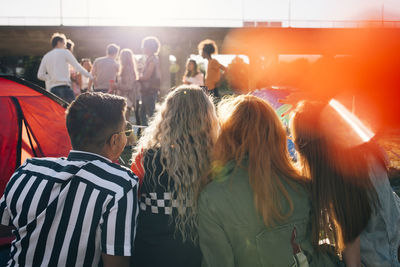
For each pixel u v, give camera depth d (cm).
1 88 363
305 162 178
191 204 175
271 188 155
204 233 161
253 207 155
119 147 173
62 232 149
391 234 177
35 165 162
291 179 165
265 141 164
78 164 155
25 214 151
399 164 477
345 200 170
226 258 159
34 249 150
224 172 164
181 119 182
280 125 171
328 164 171
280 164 165
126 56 784
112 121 166
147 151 184
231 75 740
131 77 786
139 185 183
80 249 149
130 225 150
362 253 182
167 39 1931
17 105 357
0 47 2106
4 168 335
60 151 368
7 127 346
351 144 172
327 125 176
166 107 189
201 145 182
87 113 161
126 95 784
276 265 154
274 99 467
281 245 154
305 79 497
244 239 156
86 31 1945
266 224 152
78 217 149
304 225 163
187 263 178
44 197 151
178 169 176
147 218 181
